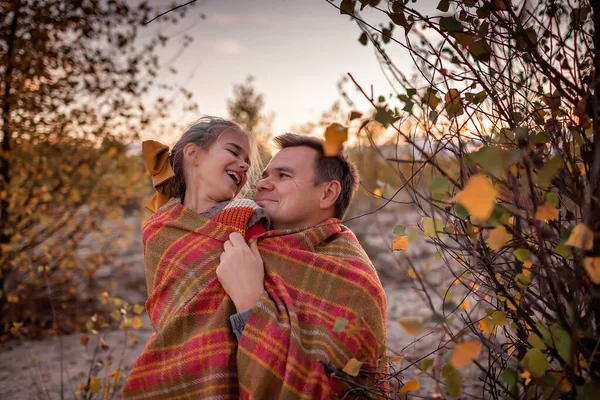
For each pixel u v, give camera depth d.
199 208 2.14
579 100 1.26
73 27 5.25
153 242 2.06
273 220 2.12
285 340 1.71
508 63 1.41
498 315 1.42
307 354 1.72
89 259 6.19
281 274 1.90
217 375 1.74
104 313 5.64
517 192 1.23
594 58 1.28
